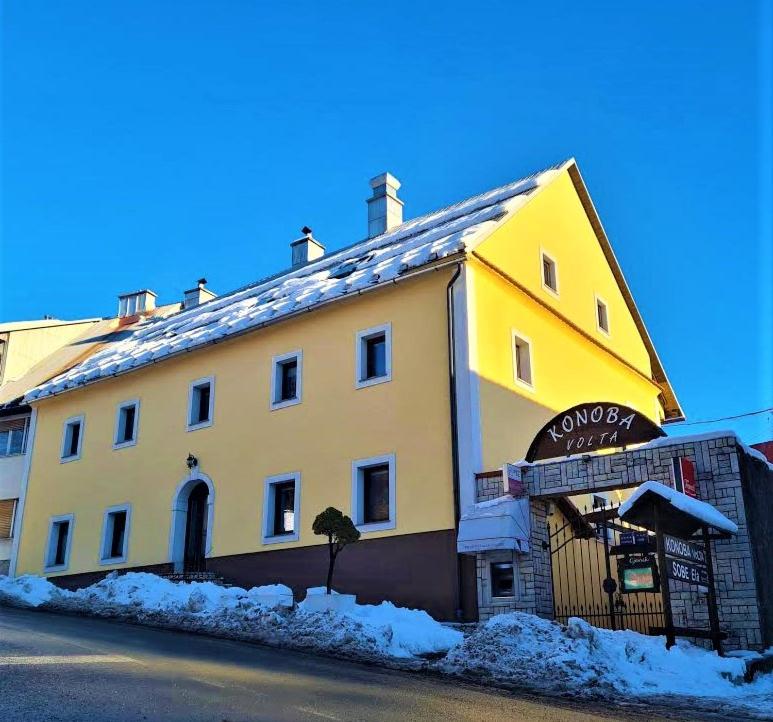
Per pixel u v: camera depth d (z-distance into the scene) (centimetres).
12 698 713
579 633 1004
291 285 2322
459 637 1250
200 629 1314
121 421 2384
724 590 1141
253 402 2020
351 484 1747
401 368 1744
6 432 2862
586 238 2408
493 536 1380
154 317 3400
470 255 1711
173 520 2116
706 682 927
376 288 1802
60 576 2380
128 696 747
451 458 1603
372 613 1339
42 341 3409
